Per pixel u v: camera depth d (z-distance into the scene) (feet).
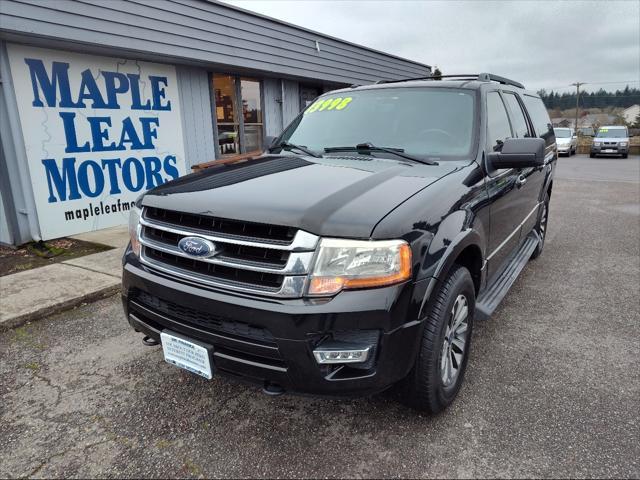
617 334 11.76
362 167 9.12
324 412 8.63
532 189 14.87
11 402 9.10
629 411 8.53
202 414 8.64
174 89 26.23
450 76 12.84
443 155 10.06
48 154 20.35
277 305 6.59
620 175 55.16
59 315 13.15
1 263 17.61
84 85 21.59
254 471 7.20
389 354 6.81
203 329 7.38
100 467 7.34
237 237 6.96
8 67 18.63
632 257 18.98
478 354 10.74
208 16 25.30
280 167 9.40
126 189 24.02
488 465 7.23
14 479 7.10
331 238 6.61
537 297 14.44
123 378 9.91
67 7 18.58
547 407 8.68
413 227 7.05
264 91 33.14
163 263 7.92
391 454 7.51
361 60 40.04
